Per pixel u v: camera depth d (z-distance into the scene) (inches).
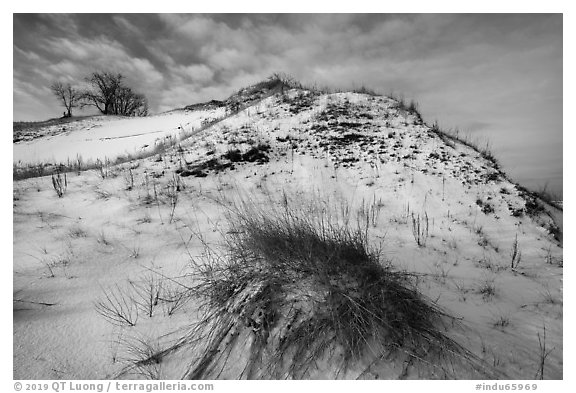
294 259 140.2
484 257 219.1
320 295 129.0
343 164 356.8
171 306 145.1
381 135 413.7
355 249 145.3
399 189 311.1
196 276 164.4
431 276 185.2
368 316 122.5
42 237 208.1
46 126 1124.5
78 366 115.3
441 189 308.0
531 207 292.8
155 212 255.0
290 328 122.4
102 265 177.6
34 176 353.1
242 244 159.2
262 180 327.6
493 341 131.0
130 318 136.3
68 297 148.4
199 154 377.1
